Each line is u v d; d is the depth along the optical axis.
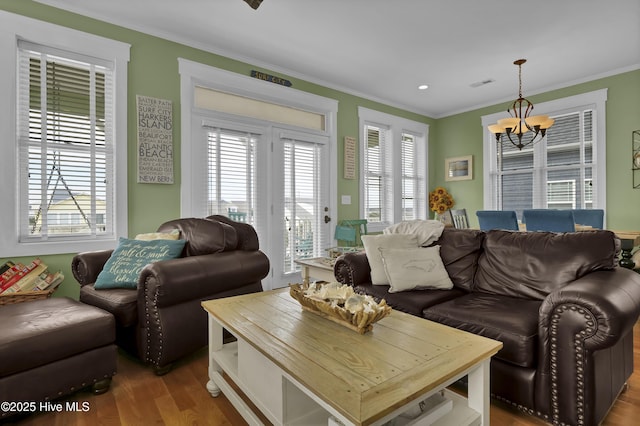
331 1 2.69
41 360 1.55
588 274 1.81
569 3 2.71
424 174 5.73
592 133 4.24
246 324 1.52
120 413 1.64
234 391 1.63
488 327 1.66
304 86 4.21
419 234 2.69
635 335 2.50
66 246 2.73
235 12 2.85
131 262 2.29
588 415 1.35
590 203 4.27
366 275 2.53
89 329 1.72
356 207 4.80
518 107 4.88
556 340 1.42
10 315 1.72
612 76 4.04
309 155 4.29
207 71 3.44
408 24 3.03
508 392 1.57
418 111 5.61
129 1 2.70
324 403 1.00
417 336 1.38
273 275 3.93
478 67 3.96
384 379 1.04
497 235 2.38
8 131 2.51
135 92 3.05
